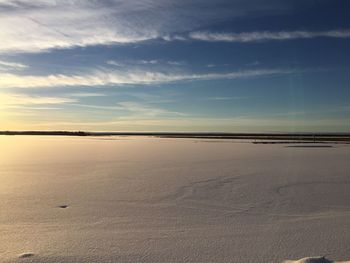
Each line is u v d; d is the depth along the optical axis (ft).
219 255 16.89
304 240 19.02
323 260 15.88
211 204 27.61
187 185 35.68
